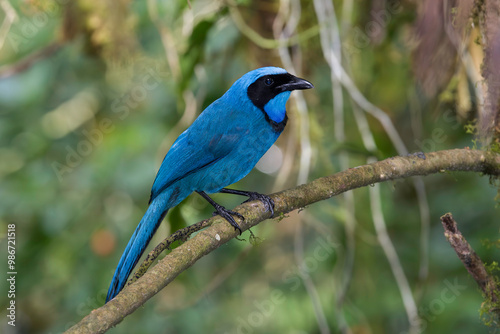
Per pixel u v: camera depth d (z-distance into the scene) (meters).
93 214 12.16
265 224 11.11
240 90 8.61
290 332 12.03
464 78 8.88
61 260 11.98
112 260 11.88
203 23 9.85
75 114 13.17
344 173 7.26
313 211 11.62
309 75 11.33
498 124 7.34
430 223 12.70
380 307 11.77
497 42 6.95
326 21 10.05
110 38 10.66
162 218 8.55
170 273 5.99
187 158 8.58
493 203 11.91
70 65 12.70
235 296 12.82
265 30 10.94
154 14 10.06
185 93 10.38
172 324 11.92
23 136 13.00
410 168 7.30
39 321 12.65
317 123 10.77
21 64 11.93
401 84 11.42
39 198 12.25
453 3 8.12
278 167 12.65
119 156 11.95
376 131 11.19
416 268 12.28
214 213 8.89
